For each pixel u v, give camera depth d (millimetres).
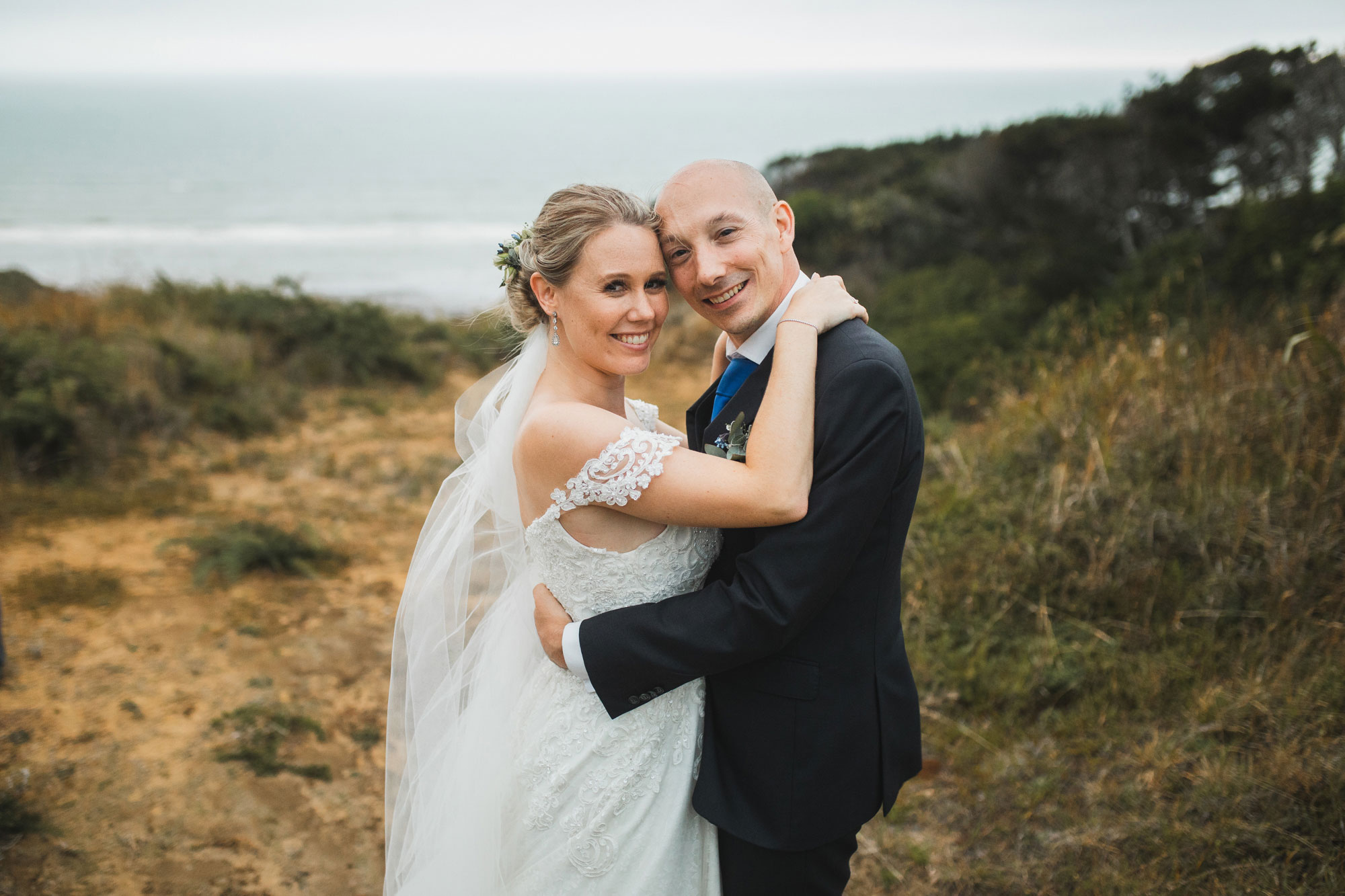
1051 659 3271
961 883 2494
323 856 2848
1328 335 4414
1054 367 5531
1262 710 2803
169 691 3822
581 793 1820
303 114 169250
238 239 41438
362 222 48906
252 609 4676
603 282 1774
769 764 1768
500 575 2102
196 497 6430
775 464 1593
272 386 9297
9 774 3170
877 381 1618
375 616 4668
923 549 4070
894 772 1856
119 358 7762
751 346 1927
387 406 9758
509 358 2217
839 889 1904
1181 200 14984
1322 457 3650
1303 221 7953
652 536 1817
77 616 4492
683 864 1845
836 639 1752
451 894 1900
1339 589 3215
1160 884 2303
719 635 1635
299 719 3588
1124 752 2877
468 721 1987
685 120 154500
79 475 6555
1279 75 14367
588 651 1739
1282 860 2332
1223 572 3455
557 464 1765
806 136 117438
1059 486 3875
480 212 53969
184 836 2898
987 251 17547
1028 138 17156
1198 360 4531
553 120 156625
